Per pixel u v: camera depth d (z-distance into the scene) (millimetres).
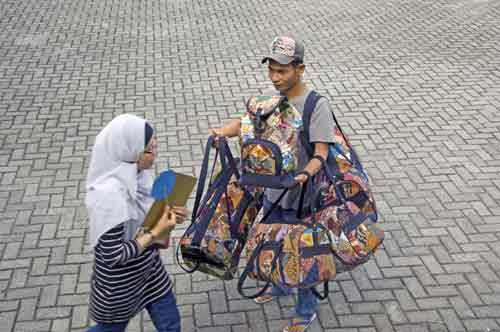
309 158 3344
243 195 3508
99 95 7340
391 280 4352
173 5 11039
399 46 9164
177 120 6734
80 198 5258
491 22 10305
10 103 7047
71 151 6047
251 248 3340
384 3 11344
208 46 9055
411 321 3977
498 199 5340
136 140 2645
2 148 6047
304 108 3215
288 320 3977
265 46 9094
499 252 4660
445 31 9852
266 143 3061
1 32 9383
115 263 2666
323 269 3217
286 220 3365
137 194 2832
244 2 11328
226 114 6902
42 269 4379
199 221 3467
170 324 3225
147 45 9039
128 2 11156
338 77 8008
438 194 5414
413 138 6414
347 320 3982
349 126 6676
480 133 6535
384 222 5012
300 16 10547
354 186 3473
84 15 10328
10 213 5012
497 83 7855
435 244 4750
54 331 3822
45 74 7906
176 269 4414
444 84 7812
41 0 11062
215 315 4004
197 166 5809
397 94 7500
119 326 3064
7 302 4047
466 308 4090
